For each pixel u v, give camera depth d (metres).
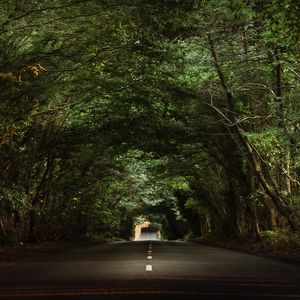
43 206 35.78
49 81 21.34
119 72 21.59
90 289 10.23
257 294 9.62
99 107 28.97
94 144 33.06
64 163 37.66
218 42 23.48
